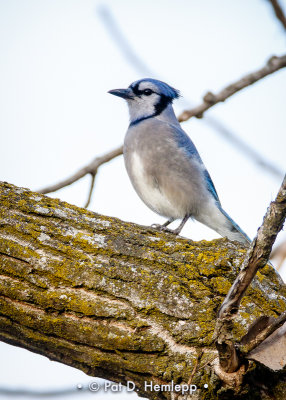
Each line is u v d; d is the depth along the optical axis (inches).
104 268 192.2
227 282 195.6
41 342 187.3
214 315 187.3
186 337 182.2
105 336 182.1
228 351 160.2
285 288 204.4
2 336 190.4
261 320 159.2
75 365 188.5
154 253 201.2
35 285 187.6
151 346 180.7
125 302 187.2
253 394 171.3
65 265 191.3
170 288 190.9
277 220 145.6
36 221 202.5
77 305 184.7
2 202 207.0
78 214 212.5
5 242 194.1
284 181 142.3
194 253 205.6
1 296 186.9
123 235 206.5
